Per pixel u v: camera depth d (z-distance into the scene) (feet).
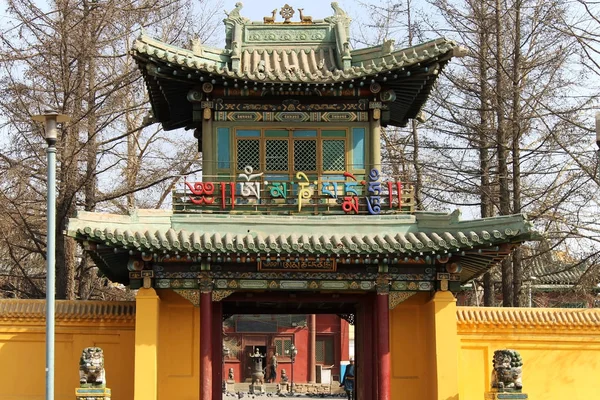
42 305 101.96
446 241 90.53
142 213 93.30
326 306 113.39
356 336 109.29
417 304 99.40
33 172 142.41
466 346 103.65
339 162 101.30
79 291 153.69
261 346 271.69
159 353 95.61
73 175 138.21
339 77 96.89
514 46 143.95
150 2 145.48
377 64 100.89
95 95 151.23
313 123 101.65
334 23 111.55
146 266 93.97
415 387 97.76
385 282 95.40
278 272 95.20
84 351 89.45
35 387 100.32
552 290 166.91
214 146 100.94
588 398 103.50
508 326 103.86
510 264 142.20
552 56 142.51
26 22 136.67
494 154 157.07
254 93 100.73
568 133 139.54
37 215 144.25
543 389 103.45
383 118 102.27
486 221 91.97
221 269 94.99
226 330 271.28
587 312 104.94
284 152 101.45
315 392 242.37
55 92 137.39
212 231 94.73
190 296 94.63
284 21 111.65
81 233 87.20
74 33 138.51
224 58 105.60
